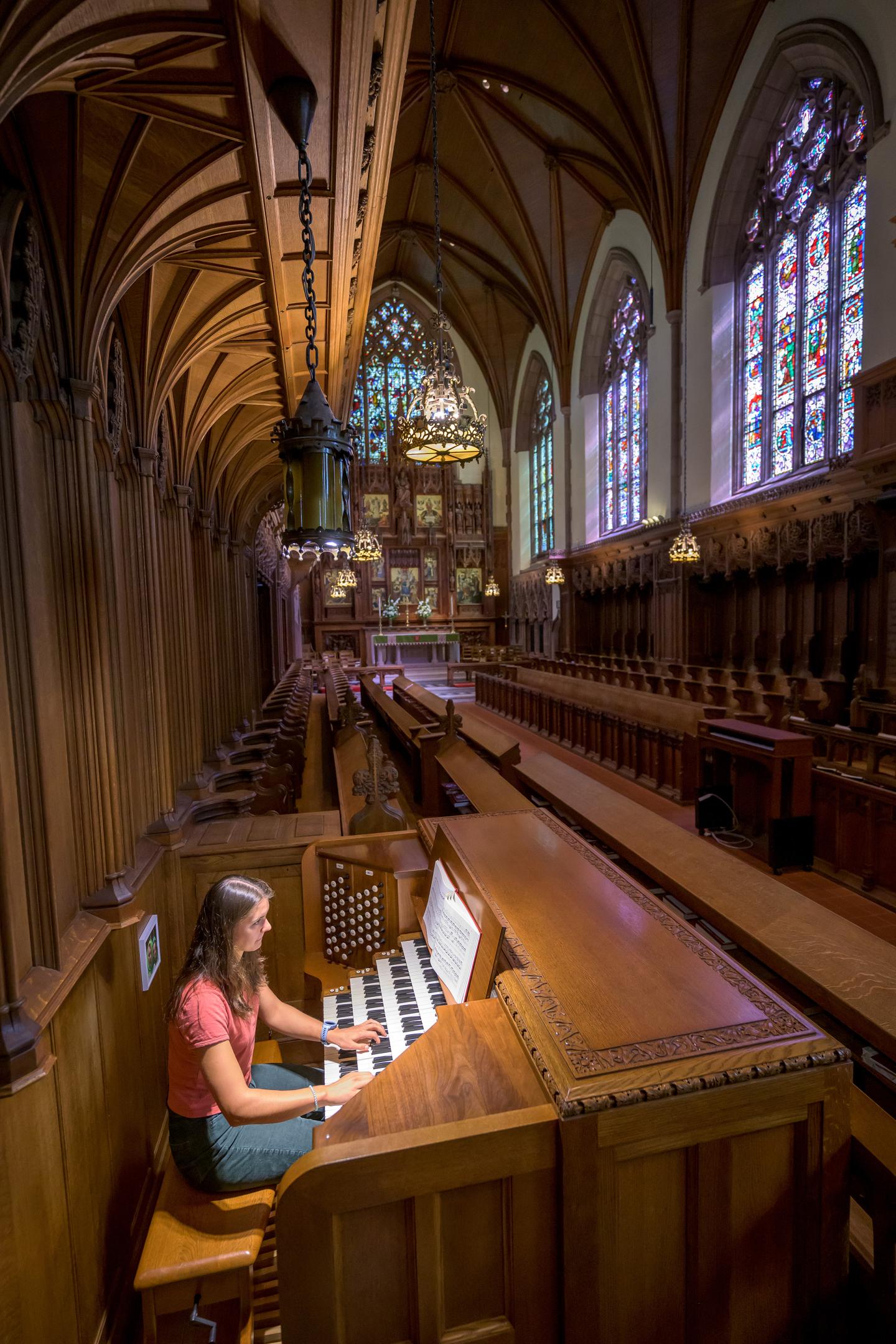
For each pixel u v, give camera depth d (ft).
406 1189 4.67
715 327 49.78
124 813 10.13
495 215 70.23
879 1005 7.38
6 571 7.42
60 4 5.83
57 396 8.61
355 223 13.75
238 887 7.95
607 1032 5.45
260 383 22.13
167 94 8.60
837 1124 5.28
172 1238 6.88
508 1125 4.78
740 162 45.96
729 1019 5.60
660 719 30.55
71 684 9.11
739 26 42.27
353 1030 8.12
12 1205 6.19
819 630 40.29
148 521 12.94
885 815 17.20
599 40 46.39
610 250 62.49
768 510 42.91
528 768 21.59
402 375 94.63
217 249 13.15
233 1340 7.11
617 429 67.92
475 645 98.48
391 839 11.02
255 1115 6.80
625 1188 4.96
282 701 41.57
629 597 64.85
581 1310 4.97
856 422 33.19
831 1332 5.48
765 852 20.63
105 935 8.82
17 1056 6.20
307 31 8.14
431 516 96.53
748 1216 5.23
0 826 6.37
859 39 34.40
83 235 8.98
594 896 7.86
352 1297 4.76
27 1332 6.32
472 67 54.24
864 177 37.47
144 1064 10.74
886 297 33.19
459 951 7.71
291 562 70.74
